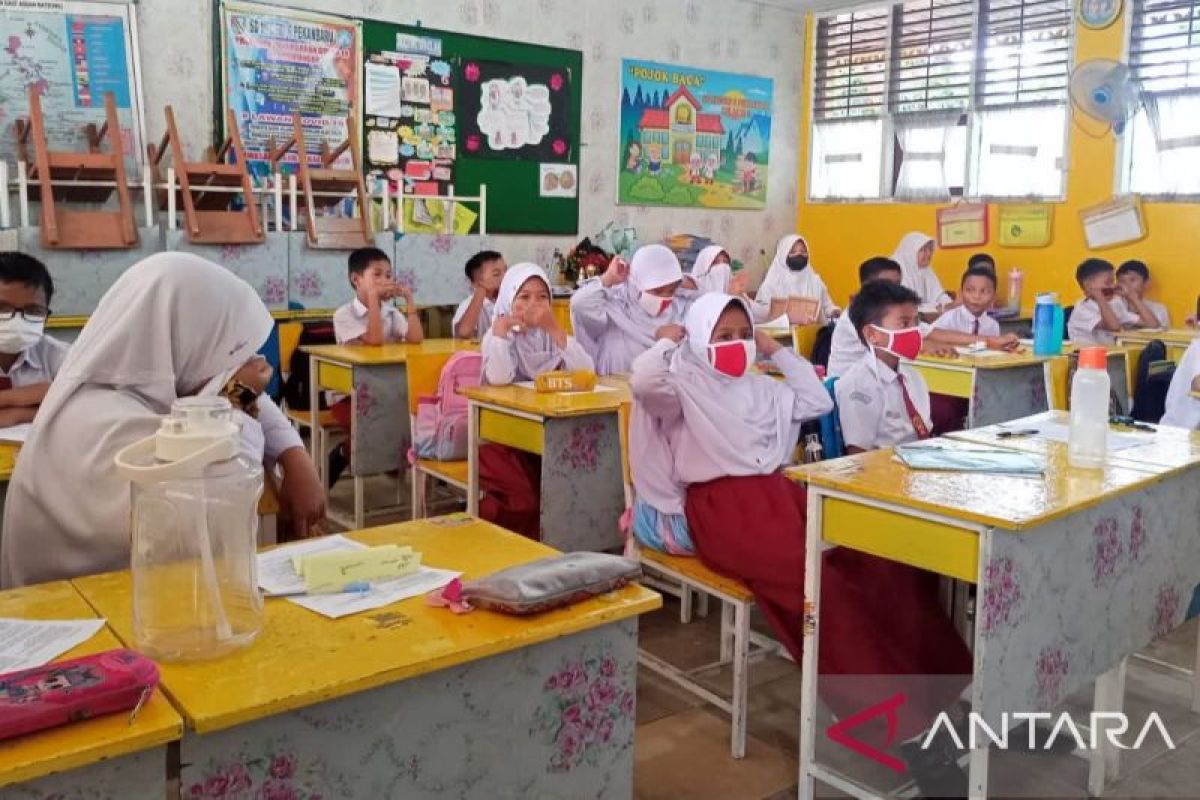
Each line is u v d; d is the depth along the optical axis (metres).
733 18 6.75
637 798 2.09
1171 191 5.54
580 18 6.00
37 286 2.46
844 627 2.05
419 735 1.18
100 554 1.55
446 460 3.24
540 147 5.91
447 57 5.48
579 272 5.81
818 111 7.17
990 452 2.09
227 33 4.78
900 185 6.73
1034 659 1.74
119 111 4.52
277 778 1.07
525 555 1.51
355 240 4.77
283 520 1.97
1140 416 4.09
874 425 2.74
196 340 1.58
